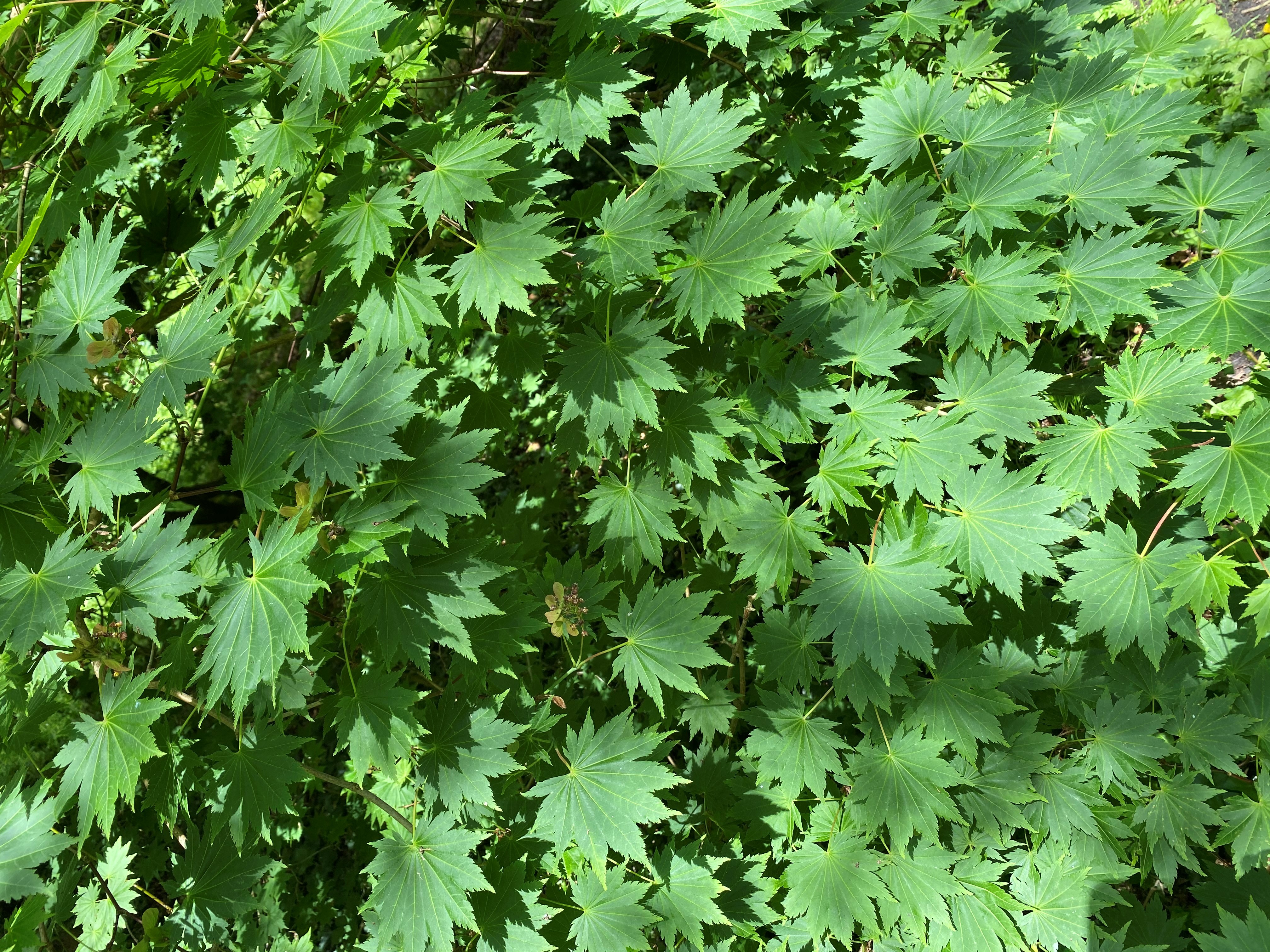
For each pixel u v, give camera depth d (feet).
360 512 5.02
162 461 12.94
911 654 5.99
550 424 11.66
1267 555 6.54
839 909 6.63
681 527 7.68
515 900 5.93
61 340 5.64
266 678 4.49
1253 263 6.30
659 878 6.70
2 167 7.11
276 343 9.12
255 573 4.66
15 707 6.00
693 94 8.68
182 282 8.67
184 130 5.89
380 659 5.83
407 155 5.62
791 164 7.78
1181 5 10.41
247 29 6.30
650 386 5.82
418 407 5.02
